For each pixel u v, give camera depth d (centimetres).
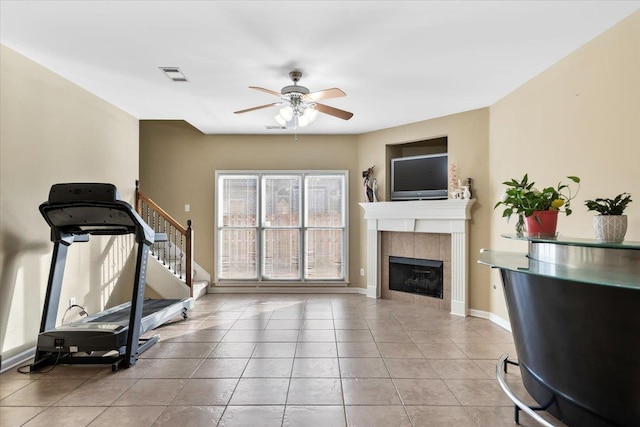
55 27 294
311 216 672
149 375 321
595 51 312
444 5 264
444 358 360
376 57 349
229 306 568
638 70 271
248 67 372
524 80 410
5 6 262
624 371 186
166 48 331
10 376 318
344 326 465
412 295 591
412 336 426
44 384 303
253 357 362
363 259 662
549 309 218
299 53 341
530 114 407
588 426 207
